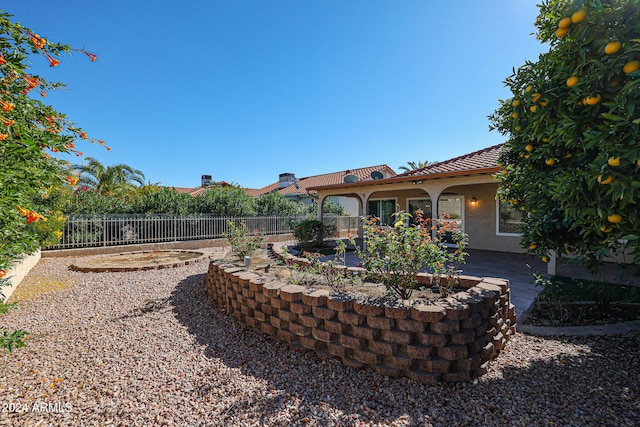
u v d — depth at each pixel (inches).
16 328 168.4
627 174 80.4
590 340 150.7
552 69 105.8
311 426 91.7
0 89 105.7
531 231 125.3
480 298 124.6
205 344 150.9
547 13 109.3
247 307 171.0
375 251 158.6
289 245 565.6
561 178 97.0
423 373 111.4
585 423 90.7
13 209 94.8
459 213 504.4
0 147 89.9
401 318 115.8
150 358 136.6
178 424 93.8
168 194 580.1
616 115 79.7
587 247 113.1
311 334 135.9
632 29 79.2
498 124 168.9
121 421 95.3
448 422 92.0
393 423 92.0
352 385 111.8
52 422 94.8
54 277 289.1
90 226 451.5
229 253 346.3
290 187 1185.4
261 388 112.3
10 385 114.7
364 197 464.4
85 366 129.3
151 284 266.1
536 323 174.1
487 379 115.0
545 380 114.6
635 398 103.2
